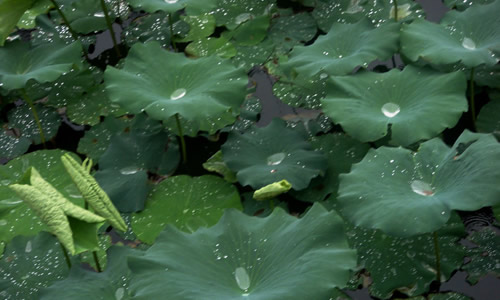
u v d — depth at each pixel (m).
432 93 2.44
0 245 2.46
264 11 3.39
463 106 2.38
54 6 3.58
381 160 2.16
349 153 2.62
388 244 2.29
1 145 2.91
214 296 1.74
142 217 2.50
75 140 2.93
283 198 2.53
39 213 1.89
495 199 1.91
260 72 3.13
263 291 1.75
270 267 1.82
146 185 2.55
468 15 2.69
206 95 2.50
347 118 2.43
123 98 2.51
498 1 2.71
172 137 2.81
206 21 3.39
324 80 3.00
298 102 2.93
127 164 2.66
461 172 2.04
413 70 2.55
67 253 2.39
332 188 2.51
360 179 2.11
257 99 2.97
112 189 2.55
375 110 2.46
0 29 2.94
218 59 2.66
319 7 3.39
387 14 3.26
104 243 2.45
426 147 2.18
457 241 2.29
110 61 3.30
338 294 2.18
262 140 2.60
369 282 2.20
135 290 1.75
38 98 3.08
